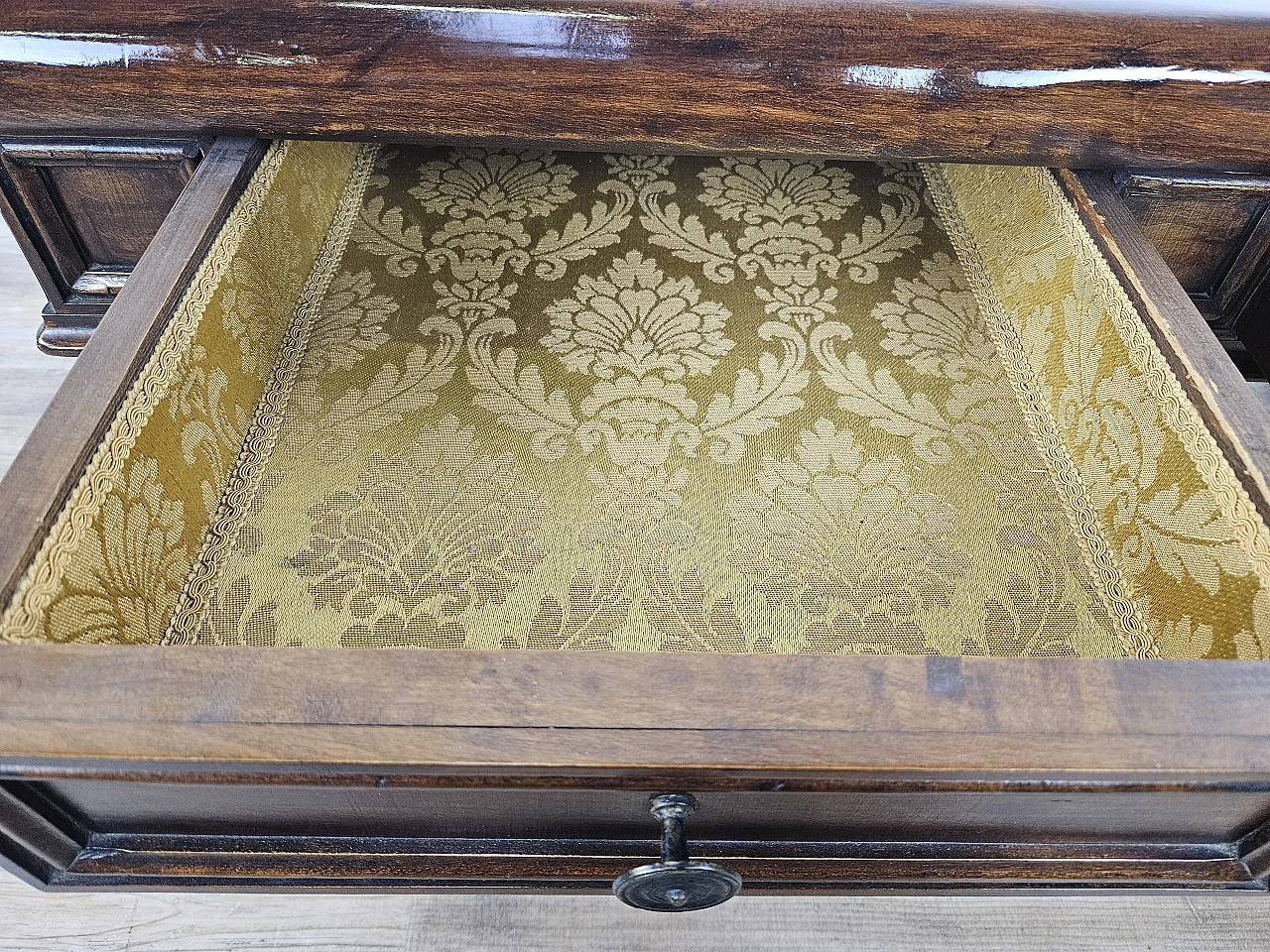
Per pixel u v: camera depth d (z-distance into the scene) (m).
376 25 0.73
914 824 0.59
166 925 0.81
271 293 0.79
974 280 0.89
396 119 0.77
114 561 0.58
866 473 0.75
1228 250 0.88
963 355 0.83
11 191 0.86
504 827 0.60
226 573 0.68
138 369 0.60
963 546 0.71
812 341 0.83
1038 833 0.61
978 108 0.75
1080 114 0.75
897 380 0.81
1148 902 0.84
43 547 0.51
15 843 0.57
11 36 0.73
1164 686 0.48
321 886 0.65
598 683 0.47
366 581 0.68
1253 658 0.57
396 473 0.73
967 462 0.76
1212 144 0.76
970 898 0.84
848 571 0.70
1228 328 0.96
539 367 0.81
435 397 0.78
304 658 0.47
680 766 0.45
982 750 0.46
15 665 0.47
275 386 0.78
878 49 0.74
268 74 0.74
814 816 0.58
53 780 0.51
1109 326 0.72
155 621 0.63
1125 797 0.55
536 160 0.98
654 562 0.70
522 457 0.75
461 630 0.66
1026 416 0.79
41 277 0.94
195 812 0.58
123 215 0.89
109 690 0.46
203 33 0.73
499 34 0.73
